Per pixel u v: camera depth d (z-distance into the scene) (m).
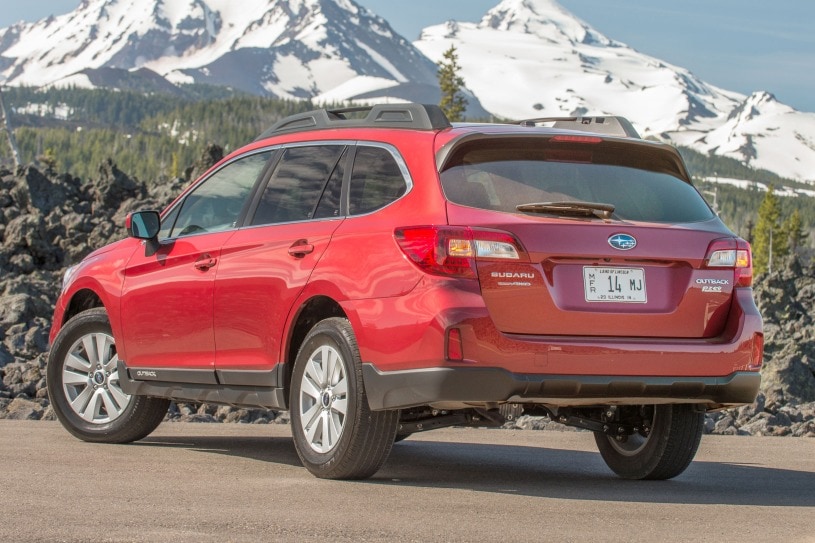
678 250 7.59
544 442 11.40
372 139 8.08
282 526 5.79
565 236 7.30
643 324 7.47
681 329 7.59
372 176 7.91
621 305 7.43
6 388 14.02
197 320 8.96
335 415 7.70
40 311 18.33
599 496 7.42
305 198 8.38
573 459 9.93
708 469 9.41
